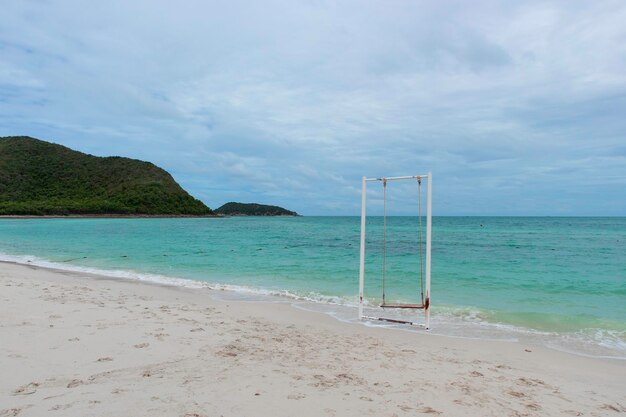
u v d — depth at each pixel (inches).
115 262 785.6
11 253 938.1
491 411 172.4
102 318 301.6
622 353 274.5
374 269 695.7
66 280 541.6
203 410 155.6
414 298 462.3
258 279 593.3
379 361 236.4
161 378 187.6
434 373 219.5
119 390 171.3
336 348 260.7
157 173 4776.1
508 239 1408.7
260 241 1316.4
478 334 317.7
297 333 297.6
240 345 251.1
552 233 1761.8
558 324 351.3
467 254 928.3
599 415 174.9
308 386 187.6
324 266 729.6
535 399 189.6
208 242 1268.5
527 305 430.9
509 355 265.0
